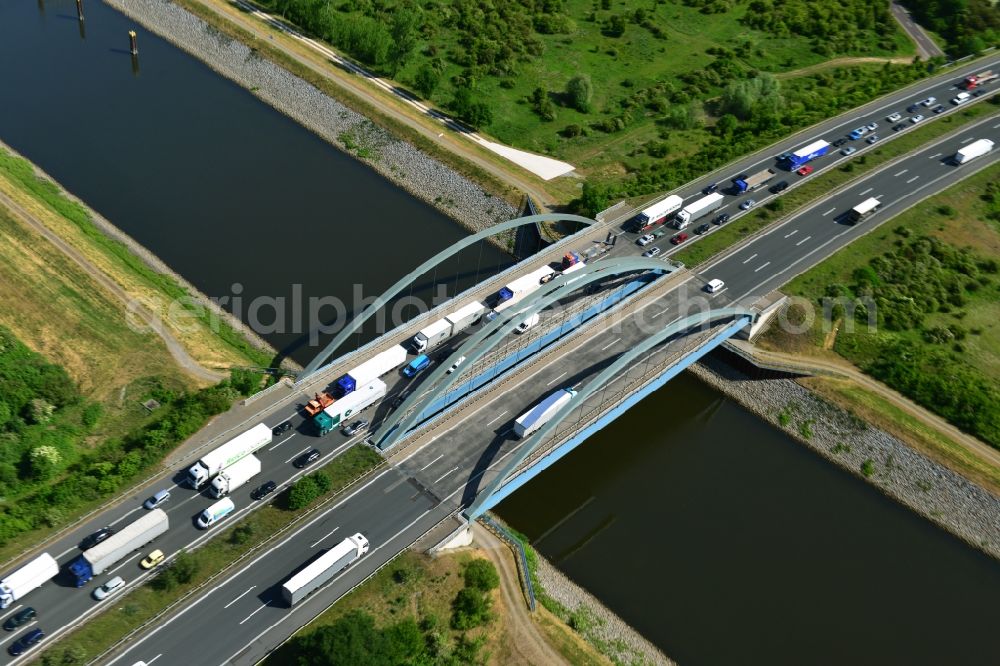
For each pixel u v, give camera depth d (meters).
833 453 164.00
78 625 112.94
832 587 140.12
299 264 180.12
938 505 155.00
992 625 138.75
